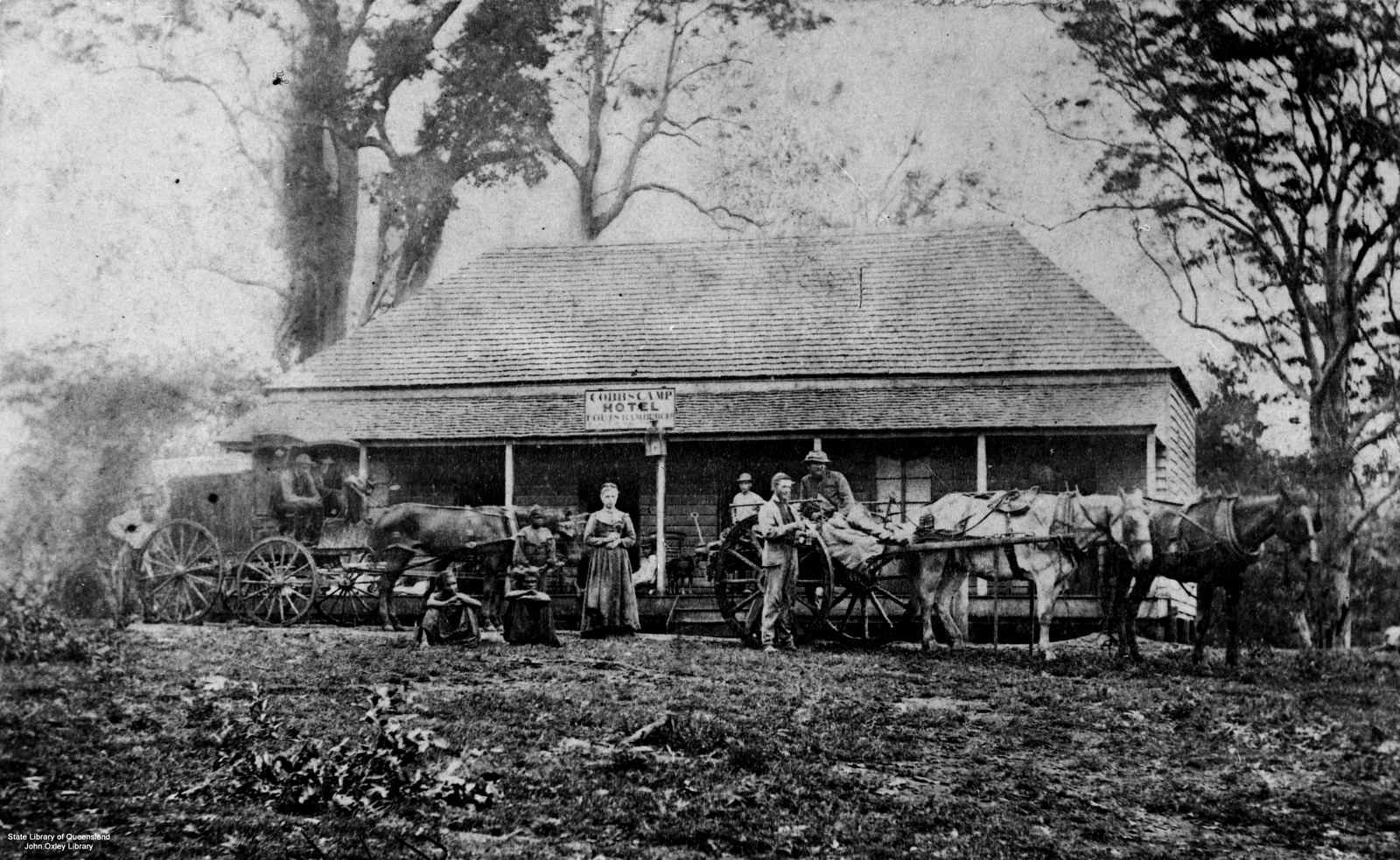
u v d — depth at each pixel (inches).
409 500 621.9
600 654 455.5
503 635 486.6
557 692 389.1
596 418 611.5
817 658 458.9
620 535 522.3
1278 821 305.4
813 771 319.9
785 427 588.7
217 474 564.1
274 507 552.4
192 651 441.1
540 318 644.7
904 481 600.7
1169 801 315.0
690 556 601.9
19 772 300.8
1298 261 553.6
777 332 613.3
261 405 609.0
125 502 567.5
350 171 625.3
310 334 623.5
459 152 617.9
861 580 497.0
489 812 282.0
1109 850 281.4
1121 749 355.9
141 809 279.3
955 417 576.1
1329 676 436.5
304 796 287.3
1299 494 450.9
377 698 333.1
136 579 539.8
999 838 283.1
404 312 639.8
